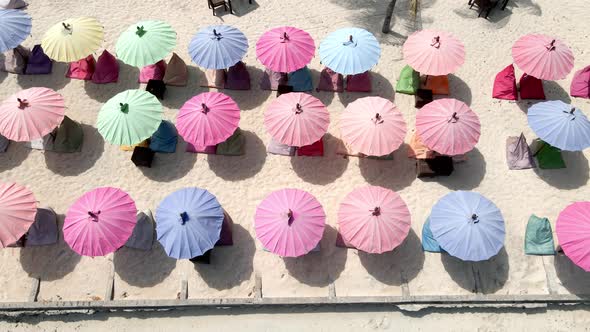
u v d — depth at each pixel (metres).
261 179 13.84
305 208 11.66
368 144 12.62
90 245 11.20
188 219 11.34
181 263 12.57
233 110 13.35
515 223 13.18
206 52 14.23
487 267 12.58
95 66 15.66
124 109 12.80
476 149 14.35
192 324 11.84
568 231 11.41
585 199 13.57
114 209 11.52
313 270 12.51
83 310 11.81
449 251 11.38
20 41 14.40
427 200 13.51
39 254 12.61
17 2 17.03
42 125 12.87
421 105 15.09
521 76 15.66
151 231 12.70
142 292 12.16
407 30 16.98
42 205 13.28
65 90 15.38
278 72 15.00
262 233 11.52
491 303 11.98
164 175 13.87
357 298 11.93
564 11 17.55
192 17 17.22
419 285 12.35
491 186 13.75
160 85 15.00
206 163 14.08
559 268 12.52
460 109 13.02
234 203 13.45
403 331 11.78
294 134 12.82
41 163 14.00
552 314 12.00
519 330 11.79
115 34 16.67
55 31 14.47
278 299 11.89
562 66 14.03
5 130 12.81
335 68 14.08
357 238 11.50
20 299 11.99
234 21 17.12
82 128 14.63
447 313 12.02
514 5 17.67
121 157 14.19
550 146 13.84
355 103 13.46
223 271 12.48
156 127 12.99
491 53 16.45
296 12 17.42
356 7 17.56
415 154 13.92
